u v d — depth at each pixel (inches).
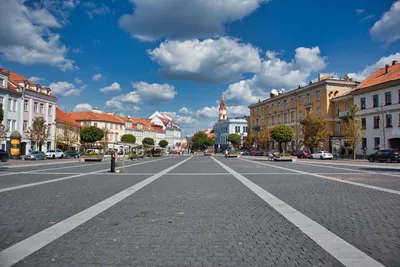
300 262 158.9
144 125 4453.7
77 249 177.5
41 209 288.8
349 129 1560.0
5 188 437.4
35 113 2033.7
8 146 1761.8
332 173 709.9
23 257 165.2
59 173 713.0
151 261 160.2
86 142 2492.6
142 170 825.5
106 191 410.9
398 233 208.5
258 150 2684.5
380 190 414.9
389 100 1560.0
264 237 201.0
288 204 315.6
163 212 277.0
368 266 153.5
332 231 214.1
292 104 2524.6
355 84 2117.4
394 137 1519.4
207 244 187.2
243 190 422.3
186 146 6230.3
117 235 205.0
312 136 1849.2
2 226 226.8
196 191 413.1
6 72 1753.2
